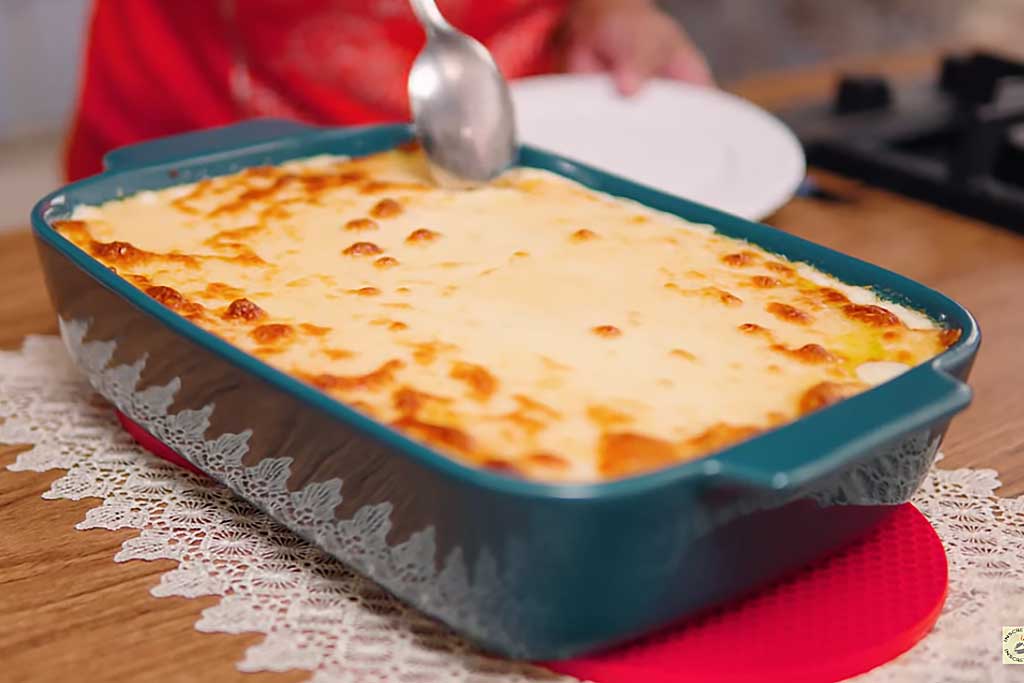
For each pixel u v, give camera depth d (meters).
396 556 0.74
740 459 0.66
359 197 1.15
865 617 0.79
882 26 3.01
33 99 2.46
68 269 0.93
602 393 0.82
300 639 0.78
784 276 1.00
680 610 0.73
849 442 0.68
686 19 2.76
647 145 1.53
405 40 1.70
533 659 0.73
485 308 0.94
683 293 0.97
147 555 0.86
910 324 0.92
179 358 0.84
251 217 1.11
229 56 1.69
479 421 0.77
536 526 0.65
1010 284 1.29
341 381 0.81
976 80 1.57
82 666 0.75
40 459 0.98
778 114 1.69
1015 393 1.09
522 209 1.13
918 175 1.50
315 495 0.78
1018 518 0.92
